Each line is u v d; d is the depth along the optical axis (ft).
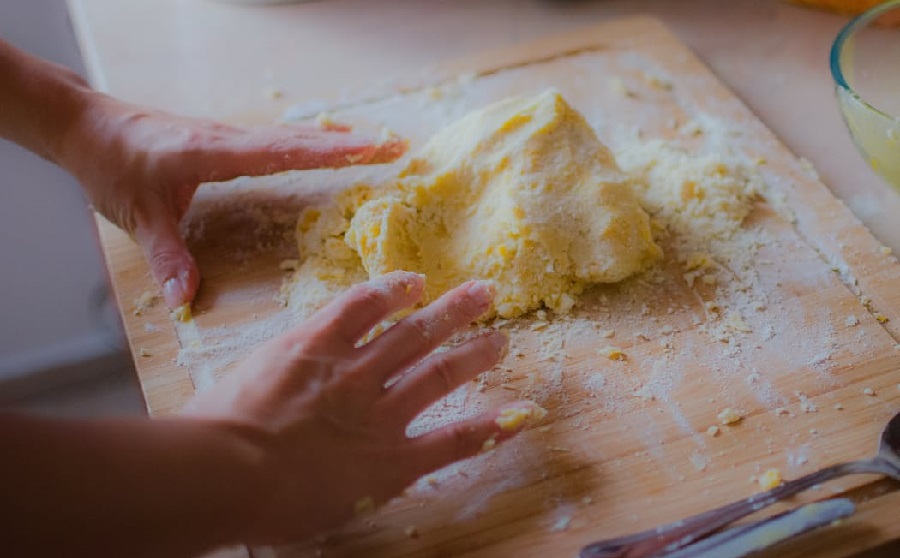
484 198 2.44
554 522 2.03
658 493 2.06
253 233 2.55
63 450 1.81
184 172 2.49
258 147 2.50
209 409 1.98
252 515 1.89
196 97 2.93
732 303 2.36
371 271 2.37
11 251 3.10
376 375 2.06
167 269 2.41
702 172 2.56
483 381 2.26
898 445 2.06
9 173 3.17
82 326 3.00
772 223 2.50
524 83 2.88
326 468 1.95
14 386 2.89
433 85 2.89
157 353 2.34
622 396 2.21
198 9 3.26
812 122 2.78
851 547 1.95
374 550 2.01
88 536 1.79
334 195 2.61
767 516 2.00
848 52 2.66
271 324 2.38
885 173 2.46
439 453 2.04
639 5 3.18
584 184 2.42
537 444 2.14
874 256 2.42
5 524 1.76
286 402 1.98
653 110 2.79
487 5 3.22
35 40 3.29
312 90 2.92
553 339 2.32
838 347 2.26
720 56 2.99
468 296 2.19
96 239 2.84
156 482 1.83
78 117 2.56
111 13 3.26
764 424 2.15
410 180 2.47
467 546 2.01
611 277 2.37
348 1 3.26
